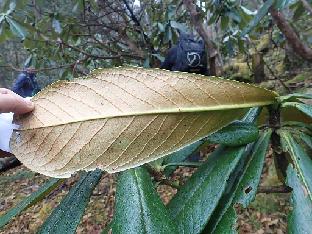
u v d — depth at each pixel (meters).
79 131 0.25
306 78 2.02
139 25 1.78
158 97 0.25
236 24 1.49
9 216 0.34
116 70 0.25
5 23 1.37
